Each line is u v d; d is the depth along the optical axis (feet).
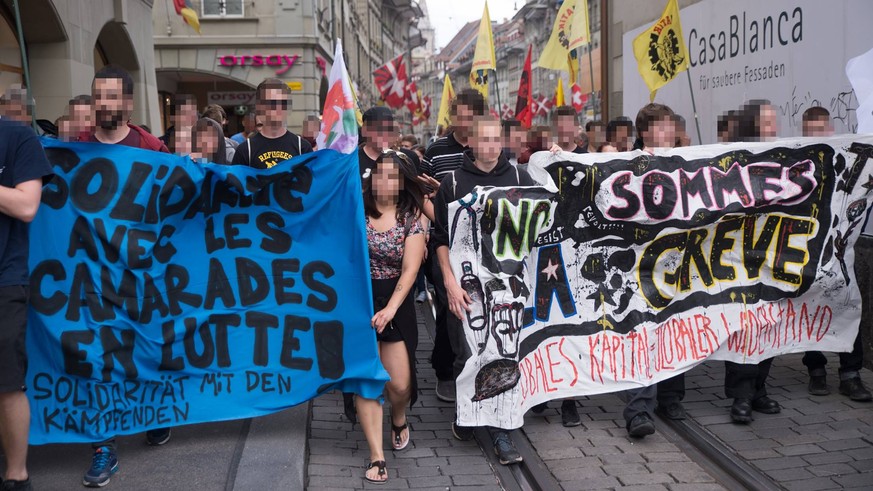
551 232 17.46
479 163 16.31
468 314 16.05
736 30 30.73
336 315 15.53
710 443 16.51
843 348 18.69
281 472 14.42
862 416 17.99
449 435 17.60
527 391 16.83
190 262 15.38
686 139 21.85
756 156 18.47
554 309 17.47
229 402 15.42
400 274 15.79
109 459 14.33
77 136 15.76
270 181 15.58
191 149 18.72
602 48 44.86
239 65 88.43
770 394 19.75
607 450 16.53
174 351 15.19
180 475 14.40
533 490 14.80
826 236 18.54
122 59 53.42
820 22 25.39
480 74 48.19
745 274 18.37
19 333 12.51
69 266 14.53
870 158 18.53
